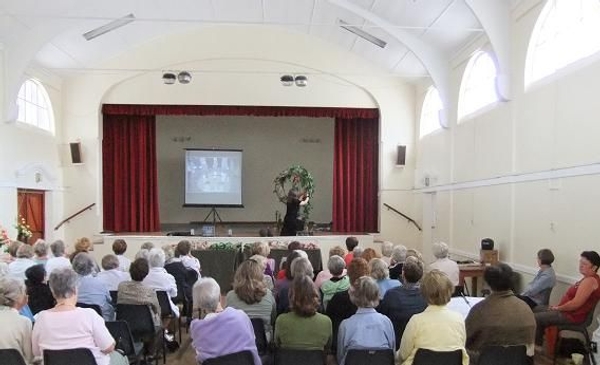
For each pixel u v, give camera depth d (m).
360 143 10.55
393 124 9.89
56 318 2.53
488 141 6.62
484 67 6.96
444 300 2.64
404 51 8.54
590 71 4.48
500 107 6.27
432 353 2.52
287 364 2.69
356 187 10.56
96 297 3.72
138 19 7.35
